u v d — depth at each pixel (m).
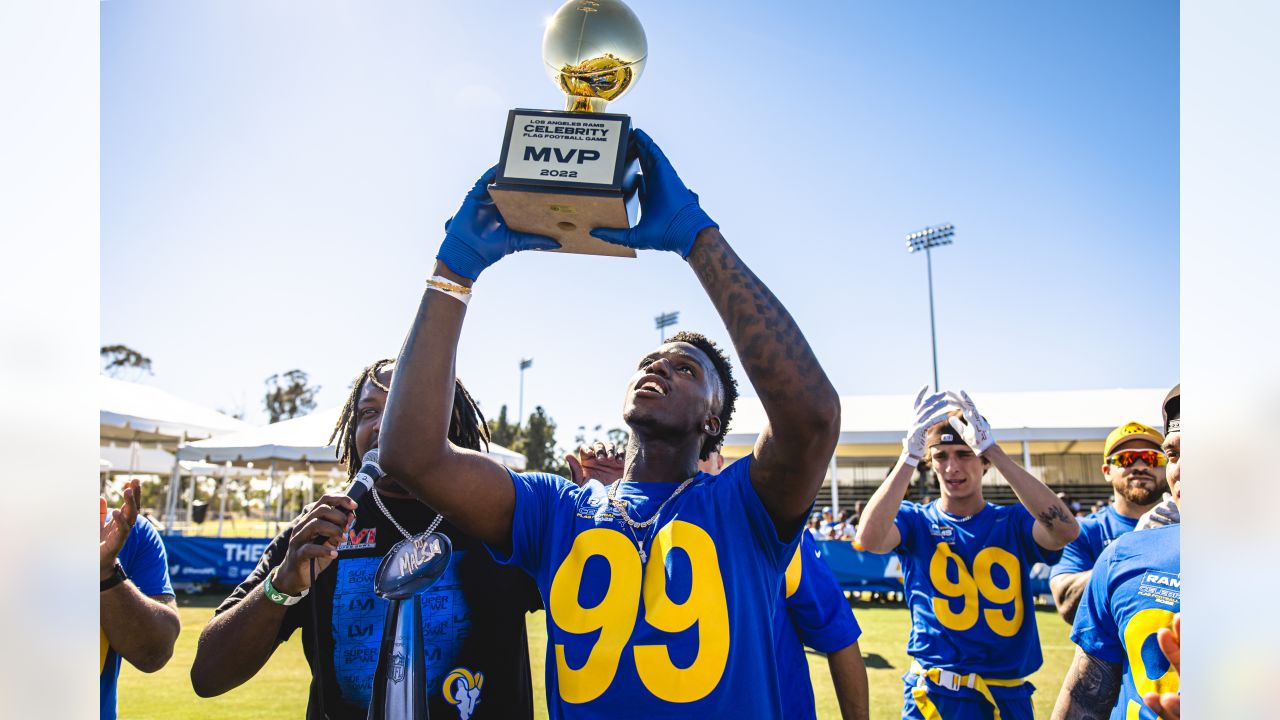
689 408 2.00
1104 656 2.26
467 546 2.24
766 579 1.81
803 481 1.71
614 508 1.85
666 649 1.61
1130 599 2.14
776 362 1.57
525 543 1.88
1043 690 6.65
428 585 1.85
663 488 1.91
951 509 3.97
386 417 1.72
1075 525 3.54
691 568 1.70
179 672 7.05
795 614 2.83
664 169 1.68
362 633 2.15
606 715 1.59
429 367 1.70
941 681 3.70
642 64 1.89
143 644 2.39
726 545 1.75
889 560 13.09
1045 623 10.78
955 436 3.92
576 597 1.73
